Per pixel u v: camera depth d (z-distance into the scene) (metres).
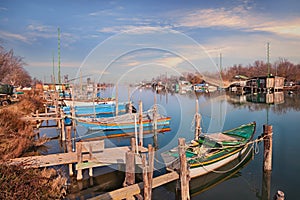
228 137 8.49
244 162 8.20
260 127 13.91
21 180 4.63
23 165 5.45
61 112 13.01
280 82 34.56
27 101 18.25
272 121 15.63
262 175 7.24
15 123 10.33
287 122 15.19
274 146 10.00
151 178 5.27
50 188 5.32
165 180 5.66
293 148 9.66
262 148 9.58
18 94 25.47
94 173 7.14
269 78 33.56
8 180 4.43
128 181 5.72
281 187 6.52
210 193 6.38
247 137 8.69
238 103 25.30
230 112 19.75
